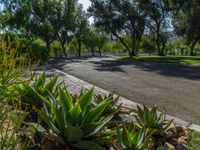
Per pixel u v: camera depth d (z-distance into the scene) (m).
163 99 7.88
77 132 2.96
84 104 3.23
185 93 9.02
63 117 3.05
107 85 10.71
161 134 4.10
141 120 4.15
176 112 6.28
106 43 79.12
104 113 4.35
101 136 3.31
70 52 73.19
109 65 23.58
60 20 48.09
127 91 9.26
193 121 5.54
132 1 43.44
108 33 45.12
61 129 3.10
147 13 43.34
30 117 3.70
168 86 10.66
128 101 7.29
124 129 3.26
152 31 48.16
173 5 38.72
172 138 4.12
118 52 85.69
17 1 40.44
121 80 12.45
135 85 10.83
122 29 44.41
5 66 2.21
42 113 3.03
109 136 3.44
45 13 44.03
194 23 39.28
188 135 4.46
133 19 43.41
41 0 44.16
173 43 66.81
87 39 68.31
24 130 2.97
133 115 4.59
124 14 43.78
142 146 3.14
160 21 45.09
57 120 3.07
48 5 44.81
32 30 41.94
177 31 47.28
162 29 48.41
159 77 13.93
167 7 41.75
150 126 4.09
